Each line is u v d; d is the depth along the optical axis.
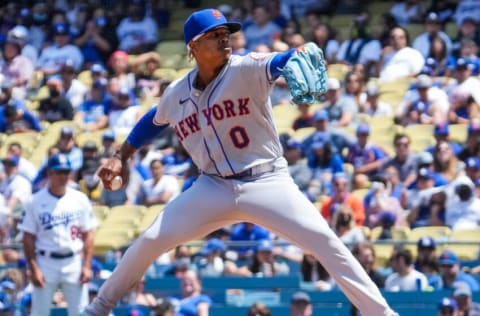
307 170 37.31
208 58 15.32
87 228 30.20
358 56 46.62
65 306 32.03
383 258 33.25
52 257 29.73
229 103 15.40
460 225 34.25
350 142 38.31
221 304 31.86
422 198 34.97
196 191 15.93
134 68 49.31
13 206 38.97
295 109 43.75
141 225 37.72
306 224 15.51
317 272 31.66
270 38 48.72
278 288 31.73
